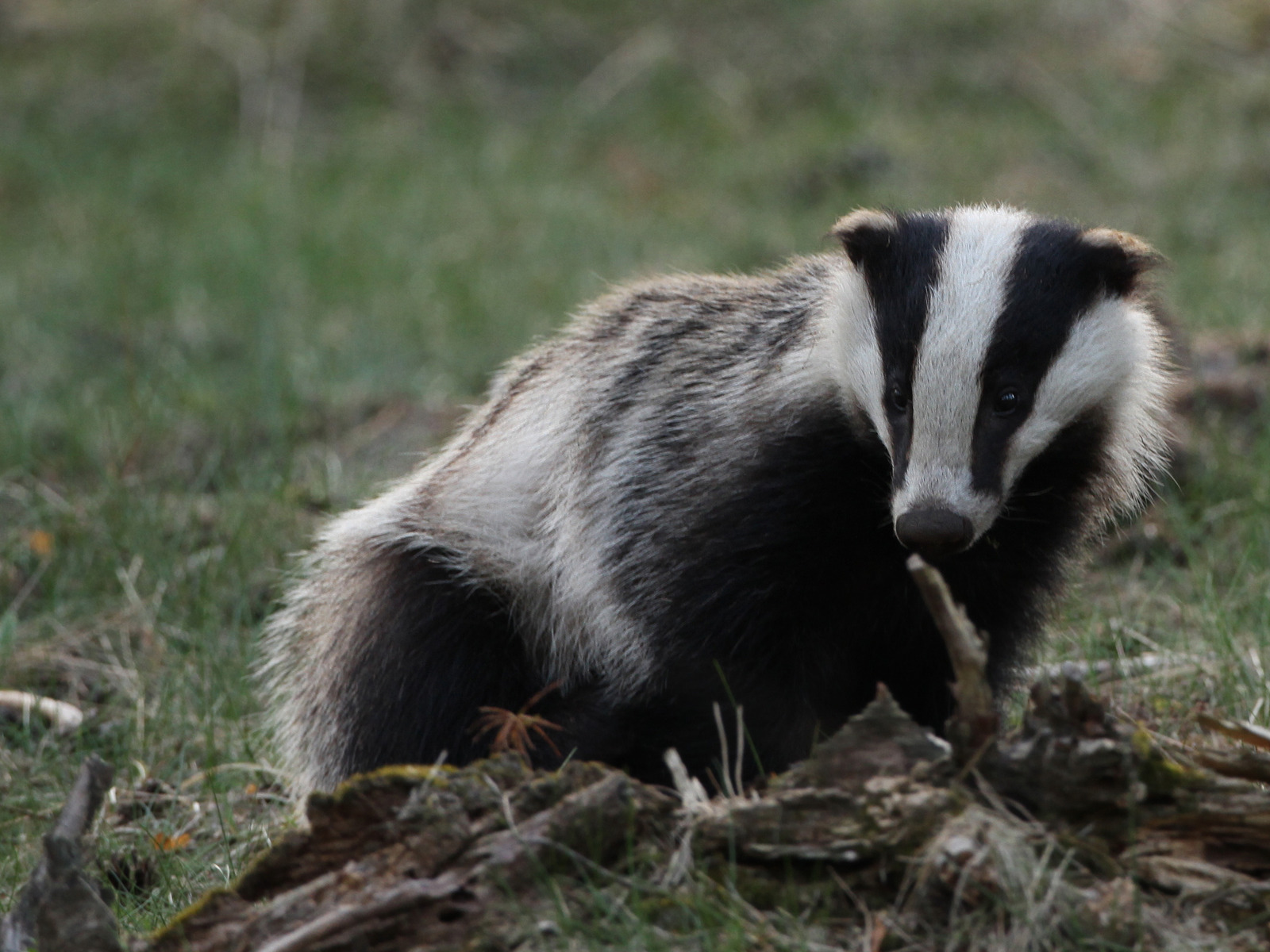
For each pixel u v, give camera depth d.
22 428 15.88
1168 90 30.59
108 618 12.38
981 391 7.52
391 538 9.64
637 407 9.13
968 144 29.11
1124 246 7.98
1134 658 10.20
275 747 10.35
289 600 10.67
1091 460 8.52
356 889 5.95
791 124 30.72
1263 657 9.88
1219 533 12.70
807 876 5.91
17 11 34.09
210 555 12.79
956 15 32.94
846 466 8.15
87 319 22.28
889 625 8.63
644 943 5.71
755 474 8.27
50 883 5.95
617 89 31.97
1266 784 6.16
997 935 5.58
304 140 30.69
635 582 8.66
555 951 5.72
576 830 5.96
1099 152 28.39
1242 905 5.72
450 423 16.73
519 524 9.46
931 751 5.99
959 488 7.40
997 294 7.61
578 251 25.25
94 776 6.27
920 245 7.89
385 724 9.26
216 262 24.83
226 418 16.80
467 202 27.56
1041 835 5.77
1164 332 11.49
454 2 33.97
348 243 25.58
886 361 7.75
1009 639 8.84
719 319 9.19
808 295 8.74
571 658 9.31
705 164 29.31
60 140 30.50
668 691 8.61
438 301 22.86
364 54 32.84
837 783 6.01
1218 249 23.22
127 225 27.05
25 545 13.31
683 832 6.07
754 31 33.22
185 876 8.44
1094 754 5.75
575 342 9.85
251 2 33.78
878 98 31.28
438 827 5.98
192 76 32.16
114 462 14.52
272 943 5.79
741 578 8.27
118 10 33.84
